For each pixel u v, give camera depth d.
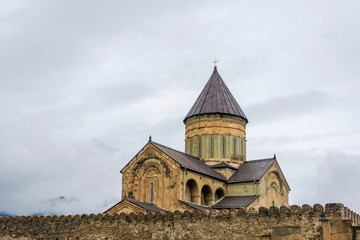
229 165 52.50
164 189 45.16
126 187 47.66
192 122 55.75
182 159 48.06
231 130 54.69
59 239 39.44
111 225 37.41
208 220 33.31
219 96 56.16
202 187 47.28
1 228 42.50
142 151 47.59
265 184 50.31
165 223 35.06
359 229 28.39
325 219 29.28
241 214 32.31
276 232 30.66
